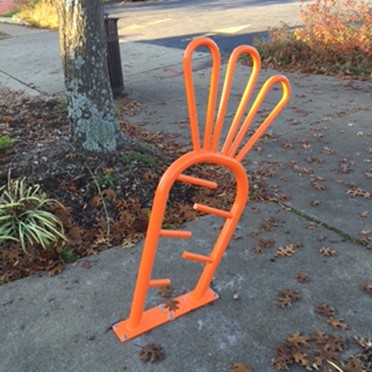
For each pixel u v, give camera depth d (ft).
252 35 33.50
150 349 6.78
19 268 8.68
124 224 9.89
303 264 8.55
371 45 22.40
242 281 8.16
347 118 16.25
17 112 16.92
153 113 17.87
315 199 10.81
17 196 10.02
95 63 10.85
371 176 11.84
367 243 9.07
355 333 6.95
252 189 11.30
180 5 56.59
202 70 24.22
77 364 6.60
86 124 11.12
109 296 7.90
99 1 10.70
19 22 49.06
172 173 6.36
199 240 9.37
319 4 27.17
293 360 6.50
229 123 16.33
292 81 21.53
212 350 6.77
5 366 6.61
